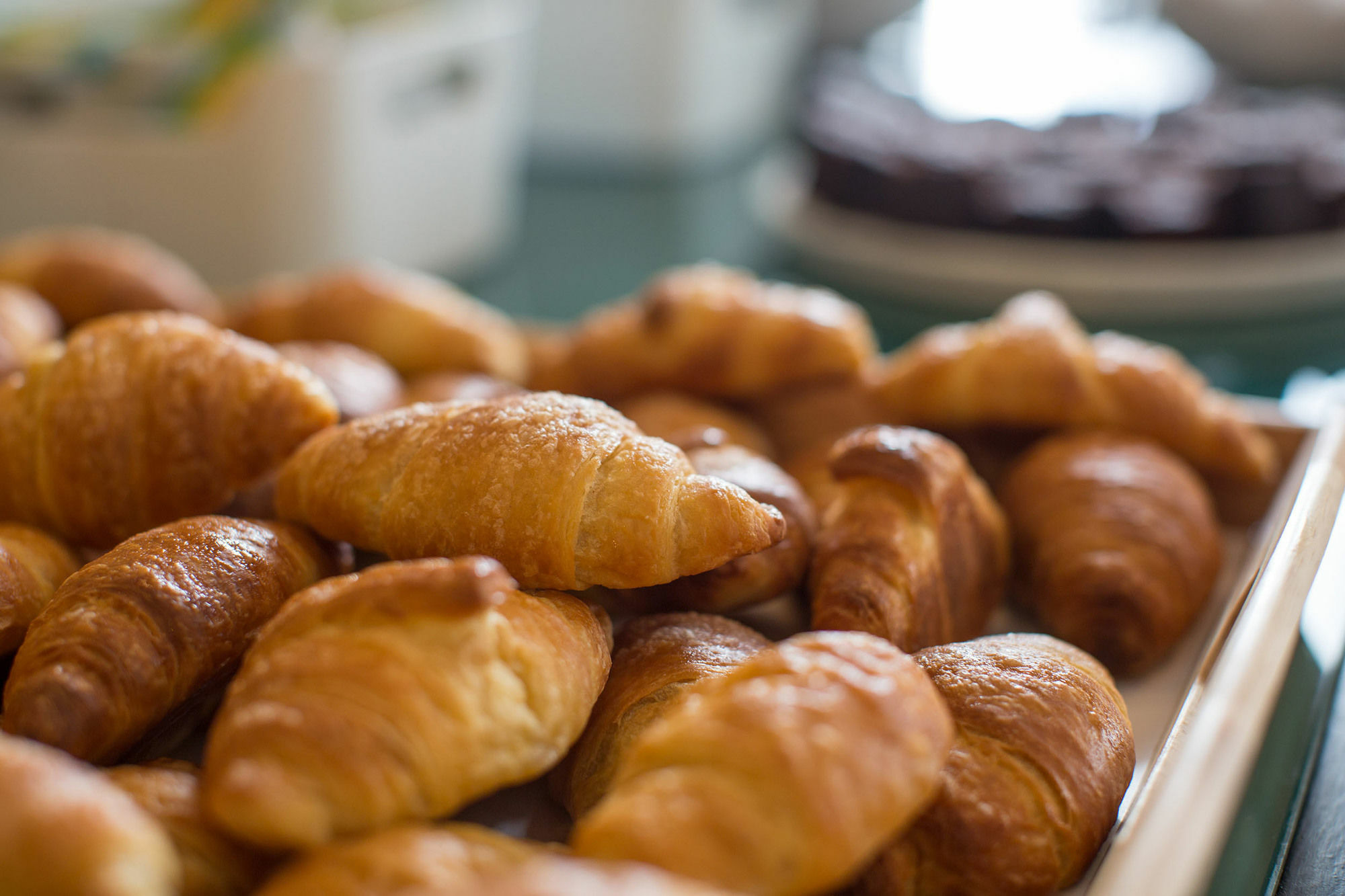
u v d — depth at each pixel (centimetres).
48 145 89
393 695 36
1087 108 101
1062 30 135
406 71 97
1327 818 43
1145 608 46
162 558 40
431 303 60
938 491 46
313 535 44
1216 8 131
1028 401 53
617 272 108
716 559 41
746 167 147
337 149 92
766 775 34
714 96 149
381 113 95
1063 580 48
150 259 65
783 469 54
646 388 57
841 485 47
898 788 35
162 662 39
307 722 35
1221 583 51
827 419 56
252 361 46
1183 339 87
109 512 45
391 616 37
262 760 35
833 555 45
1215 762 36
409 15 105
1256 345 86
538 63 143
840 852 34
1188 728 37
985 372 53
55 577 44
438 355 59
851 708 35
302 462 44
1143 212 90
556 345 62
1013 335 54
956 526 46
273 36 90
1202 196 90
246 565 41
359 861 34
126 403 45
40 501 45
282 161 90
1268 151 89
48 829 33
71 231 91
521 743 37
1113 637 46
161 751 41
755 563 44
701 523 41
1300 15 128
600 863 33
